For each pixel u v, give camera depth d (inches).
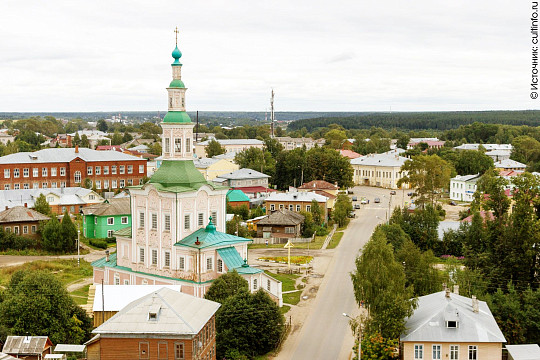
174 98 3954.2
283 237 6146.7
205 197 3890.3
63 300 3206.2
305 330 3575.3
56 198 6865.2
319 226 6589.6
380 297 3009.4
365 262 3221.0
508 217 4350.4
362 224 7057.1
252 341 3189.0
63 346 2957.7
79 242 5821.9
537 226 3971.5
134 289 3533.5
